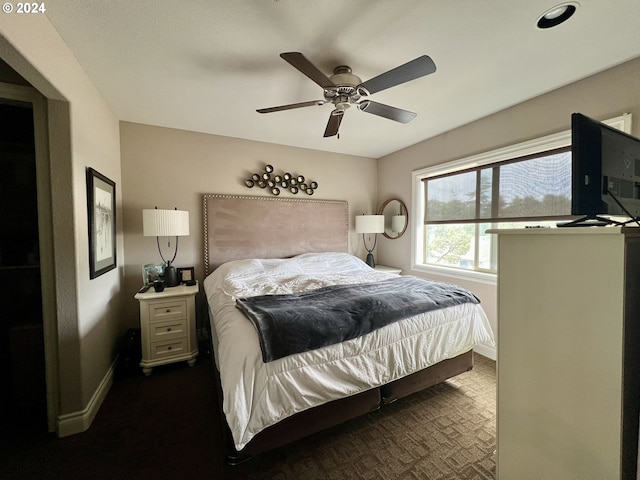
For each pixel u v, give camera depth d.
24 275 2.02
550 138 2.21
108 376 2.16
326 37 1.59
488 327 2.15
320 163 3.87
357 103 1.89
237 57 1.77
